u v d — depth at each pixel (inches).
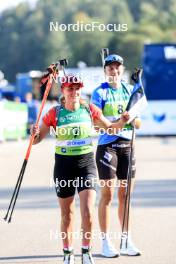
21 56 6776.6
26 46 6742.1
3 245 705.6
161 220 826.2
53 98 2642.7
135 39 6343.5
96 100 671.1
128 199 655.8
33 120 2583.7
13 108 2208.4
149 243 704.4
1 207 933.2
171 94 2475.4
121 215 679.7
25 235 750.5
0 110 2103.8
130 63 6328.7
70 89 597.0
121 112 673.0
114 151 667.4
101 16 6437.0
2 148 1948.8
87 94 2186.3
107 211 663.1
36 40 6653.5
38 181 1185.4
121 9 6722.4
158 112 2404.0
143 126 2402.8
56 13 6555.1
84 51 6328.7
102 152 667.4
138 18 7578.7
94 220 824.3
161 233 751.1
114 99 672.4
